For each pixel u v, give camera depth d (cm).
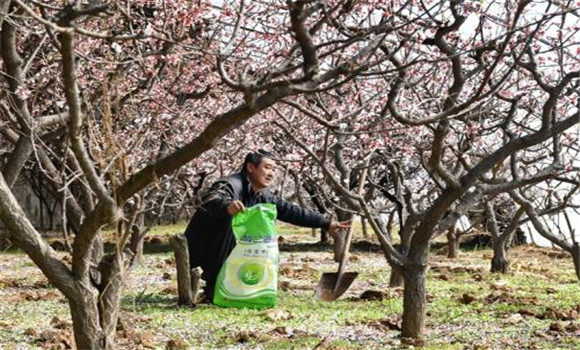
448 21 777
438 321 995
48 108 1059
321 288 1084
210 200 1059
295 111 1205
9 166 916
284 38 948
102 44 997
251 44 970
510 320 997
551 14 641
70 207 1061
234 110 544
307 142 1181
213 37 898
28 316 1027
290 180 1669
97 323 604
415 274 849
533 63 801
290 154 1220
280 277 1459
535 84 1159
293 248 2120
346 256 1084
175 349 850
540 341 884
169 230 2438
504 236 1498
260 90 528
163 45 895
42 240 586
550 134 788
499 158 794
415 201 1439
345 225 1088
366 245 2138
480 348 844
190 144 561
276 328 927
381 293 1173
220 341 884
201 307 1093
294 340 882
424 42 750
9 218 575
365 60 608
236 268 1084
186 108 1144
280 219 1117
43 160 934
